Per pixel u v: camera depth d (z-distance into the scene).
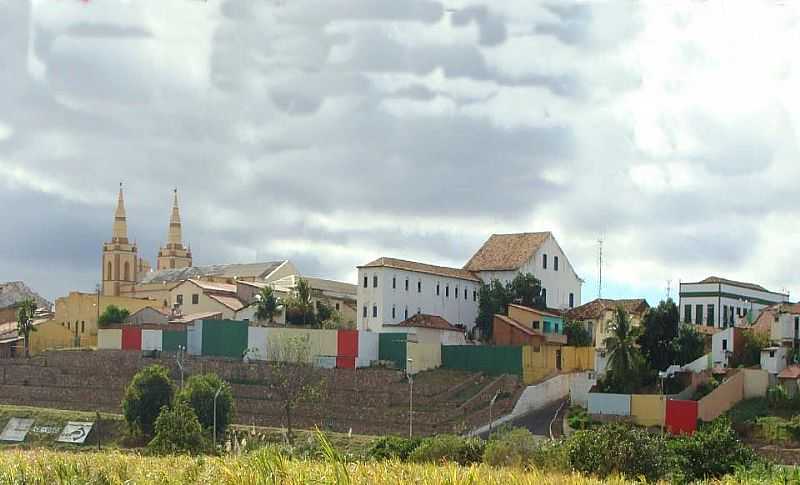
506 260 154.62
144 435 102.25
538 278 155.12
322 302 155.12
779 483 54.69
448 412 107.56
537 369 120.25
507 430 93.12
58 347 149.75
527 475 42.28
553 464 60.69
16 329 155.62
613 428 64.25
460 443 71.12
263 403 114.12
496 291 148.25
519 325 135.62
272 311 143.38
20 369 129.50
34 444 104.31
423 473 36.09
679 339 117.56
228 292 155.62
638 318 140.50
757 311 140.75
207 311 150.62
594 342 143.50
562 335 136.75
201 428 87.00
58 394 122.62
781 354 109.00
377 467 38.09
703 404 102.00
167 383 103.56
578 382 115.69
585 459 60.59
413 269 144.00
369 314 140.25
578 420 105.62
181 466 45.88
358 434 107.69
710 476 66.00
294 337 124.50
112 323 149.50
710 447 68.94
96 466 45.59
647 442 61.72
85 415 109.00
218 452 77.12
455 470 36.91
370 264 141.12
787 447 92.62
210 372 122.88
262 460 33.72
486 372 122.62
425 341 134.00
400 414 108.25
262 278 181.38
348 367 124.06
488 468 43.72
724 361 115.00
